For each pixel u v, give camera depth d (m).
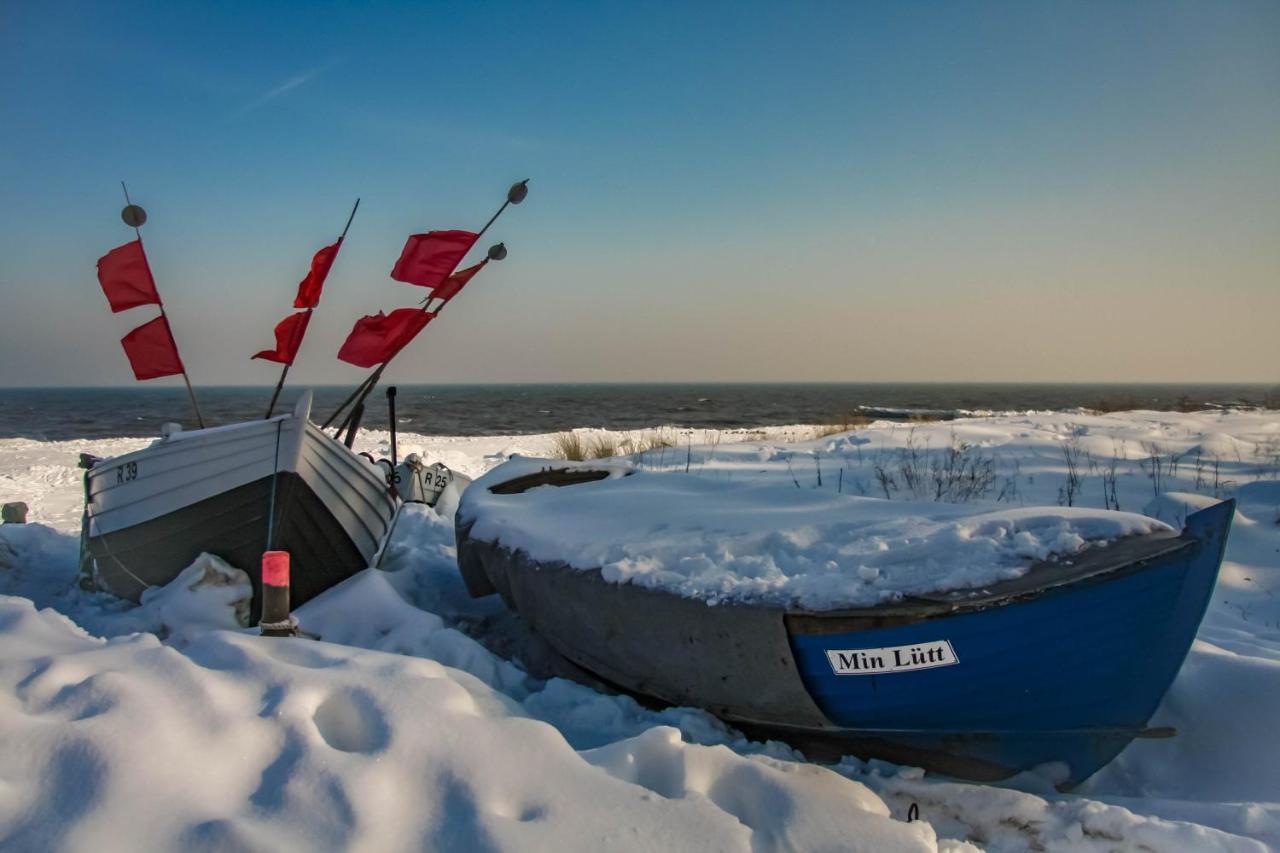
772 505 4.45
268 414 6.02
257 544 5.24
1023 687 3.10
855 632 3.15
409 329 6.25
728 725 3.67
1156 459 8.89
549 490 5.42
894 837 2.50
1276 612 4.93
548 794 2.54
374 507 5.80
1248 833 2.79
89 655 3.06
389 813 2.40
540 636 4.53
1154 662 3.06
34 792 2.31
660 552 3.90
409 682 3.02
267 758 2.60
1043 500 7.41
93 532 5.63
